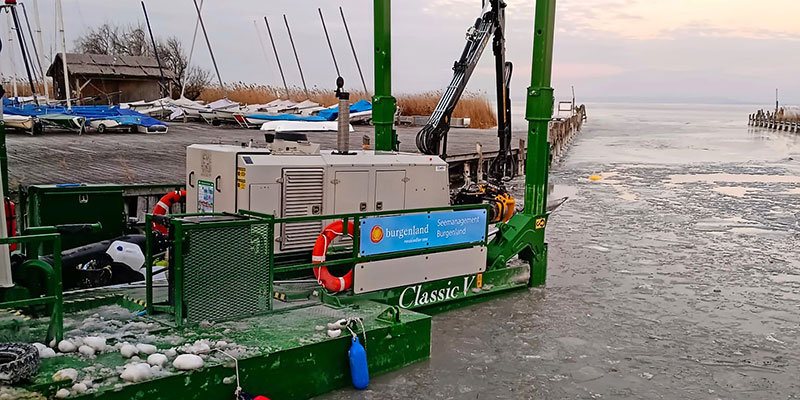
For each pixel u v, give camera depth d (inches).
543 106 354.9
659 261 461.4
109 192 318.0
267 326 227.3
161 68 1881.2
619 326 312.5
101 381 172.7
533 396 231.0
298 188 290.8
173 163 642.2
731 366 266.8
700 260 467.2
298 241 293.1
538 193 366.9
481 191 389.4
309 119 1414.9
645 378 251.1
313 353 214.2
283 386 206.8
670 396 235.9
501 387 236.7
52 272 214.4
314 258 261.0
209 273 221.3
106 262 283.9
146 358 189.5
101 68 1768.0
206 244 219.0
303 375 212.5
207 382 187.5
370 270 277.9
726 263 459.8
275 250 287.3
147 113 1565.0
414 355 253.0
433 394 227.1
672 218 649.0
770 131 2682.1
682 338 299.1
